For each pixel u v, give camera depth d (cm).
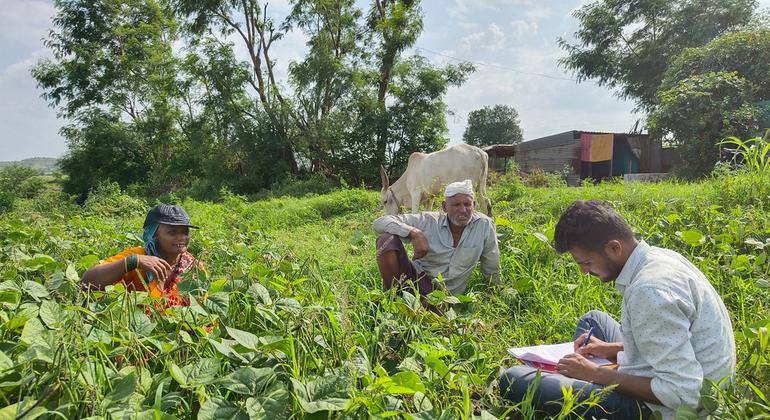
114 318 211
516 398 224
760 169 589
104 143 2800
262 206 1252
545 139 1919
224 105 2319
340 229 898
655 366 180
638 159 1836
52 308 200
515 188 948
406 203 928
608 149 1794
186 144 2864
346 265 502
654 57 2275
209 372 183
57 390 158
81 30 2991
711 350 183
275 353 204
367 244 595
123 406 159
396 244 368
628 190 722
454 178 835
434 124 2314
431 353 228
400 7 2241
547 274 404
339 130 2288
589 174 1877
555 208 722
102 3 2964
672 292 178
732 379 189
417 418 178
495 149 2028
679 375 175
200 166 2555
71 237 542
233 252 470
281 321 230
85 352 175
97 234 577
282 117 2298
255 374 182
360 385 204
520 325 344
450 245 372
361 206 1190
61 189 3069
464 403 196
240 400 186
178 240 298
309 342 216
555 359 237
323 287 299
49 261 318
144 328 214
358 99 2273
